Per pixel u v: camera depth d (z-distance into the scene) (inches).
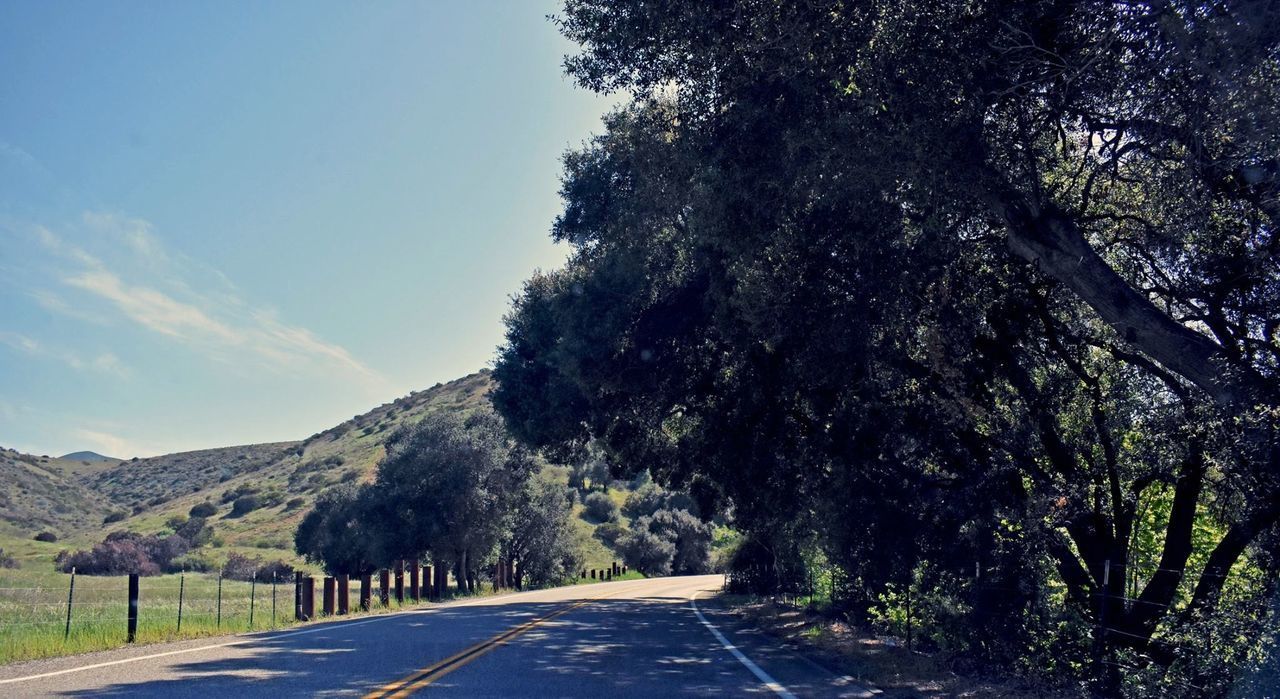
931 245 517.0
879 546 706.8
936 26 415.8
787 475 907.4
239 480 4842.5
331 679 446.0
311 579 1003.9
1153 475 514.6
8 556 2170.3
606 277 892.6
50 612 906.1
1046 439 568.4
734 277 671.8
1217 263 448.8
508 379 1199.6
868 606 856.9
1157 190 464.8
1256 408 377.4
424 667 502.3
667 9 470.3
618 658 596.4
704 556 3863.2
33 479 4207.7
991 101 437.4
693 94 504.4
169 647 625.9
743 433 891.4
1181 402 472.7
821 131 452.8
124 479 5359.3
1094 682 454.0
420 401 6008.9
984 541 569.3
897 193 485.7
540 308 1099.3
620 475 1284.4
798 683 489.1
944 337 585.0
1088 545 537.0
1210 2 351.6
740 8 447.5
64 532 3627.0
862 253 530.9
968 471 624.1
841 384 670.5
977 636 550.0
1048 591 550.3
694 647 696.4
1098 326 562.3
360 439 5073.8
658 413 1075.3
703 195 521.3
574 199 925.8
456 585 1952.5
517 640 702.5
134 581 679.1
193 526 3267.7
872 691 463.8
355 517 2182.6
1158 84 406.0
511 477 2030.0
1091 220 540.7
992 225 528.1
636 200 742.5
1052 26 416.2
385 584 1278.3
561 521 2529.5
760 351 751.1
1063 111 467.8
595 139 930.1
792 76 455.2
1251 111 362.0
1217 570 432.8
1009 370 587.5
